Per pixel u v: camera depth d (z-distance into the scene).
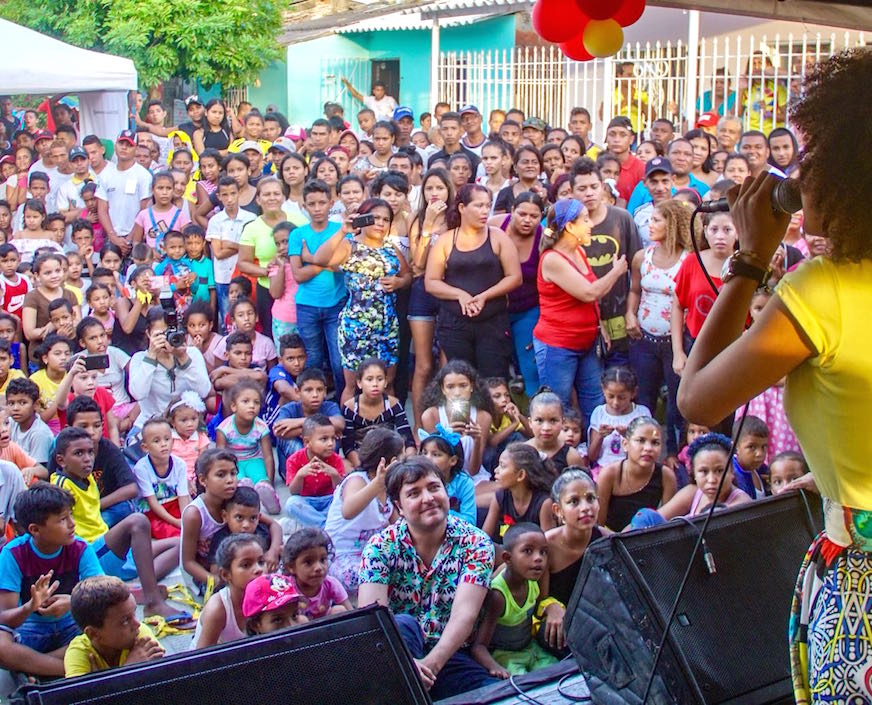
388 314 7.59
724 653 2.91
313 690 2.76
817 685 1.94
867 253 1.81
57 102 15.68
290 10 23.70
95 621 3.93
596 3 4.01
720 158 8.91
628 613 2.96
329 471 6.13
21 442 6.34
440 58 17.02
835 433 1.86
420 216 7.57
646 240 7.70
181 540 5.55
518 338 7.53
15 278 8.72
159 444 6.15
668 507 5.25
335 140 11.84
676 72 13.11
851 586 1.89
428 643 4.28
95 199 10.75
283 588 4.04
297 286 8.12
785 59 12.33
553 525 5.18
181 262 8.84
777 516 3.24
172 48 18.42
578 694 3.38
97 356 7.29
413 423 7.80
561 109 15.12
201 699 2.66
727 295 2.01
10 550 4.69
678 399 2.00
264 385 7.70
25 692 2.58
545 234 6.79
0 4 19.83
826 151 1.81
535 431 5.88
